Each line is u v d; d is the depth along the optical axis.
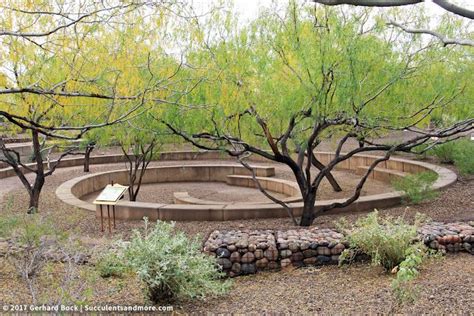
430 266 5.44
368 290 4.84
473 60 7.24
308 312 4.34
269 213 7.98
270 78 6.46
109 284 4.99
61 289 3.99
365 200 8.39
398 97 6.56
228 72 6.18
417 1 2.69
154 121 6.82
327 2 2.81
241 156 8.11
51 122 6.20
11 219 5.52
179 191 12.46
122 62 4.80
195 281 4.57
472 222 6.74
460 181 10.81
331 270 5.64
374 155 15.07
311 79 6.02
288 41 6.20
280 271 5.75
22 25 4.25
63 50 4.46
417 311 4.15
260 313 4.37
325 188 11.74
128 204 8.18
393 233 5.45
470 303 4.27
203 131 6.96
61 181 12.75
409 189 8.62
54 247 5.28
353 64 5.90
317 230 6.48
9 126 7.12
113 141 11.06
